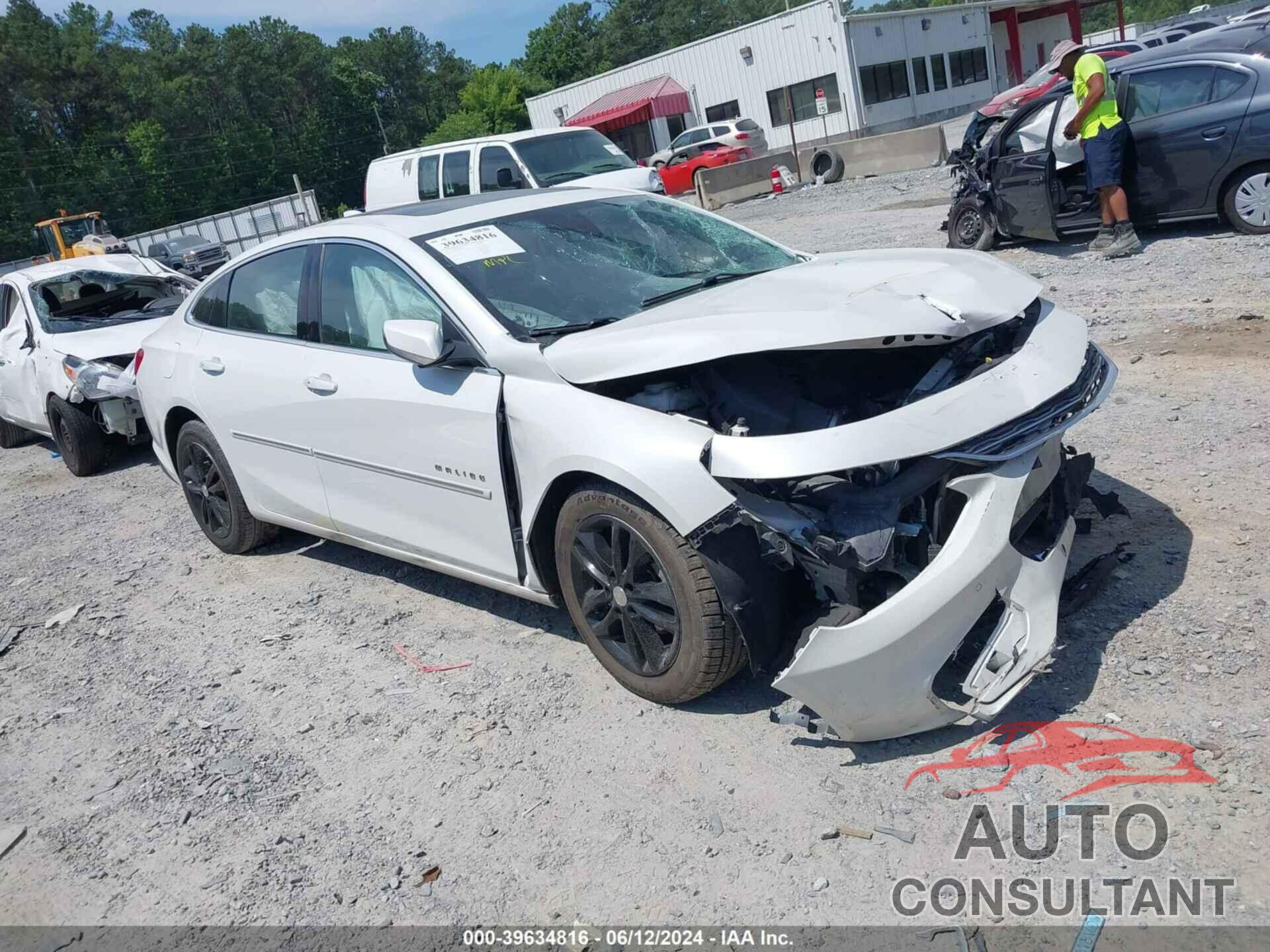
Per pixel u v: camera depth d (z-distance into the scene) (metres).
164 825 3.49
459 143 14.27
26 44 74.06
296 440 4.80
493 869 3.01
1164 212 8.95
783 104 35.16
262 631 4.88
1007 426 3.16
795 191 20.94
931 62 37.50
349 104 94.50
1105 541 4.16
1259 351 6.05
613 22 90.69
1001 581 3.07
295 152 87.25
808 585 3.36
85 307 9.23
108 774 3.87
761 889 2.74
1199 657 3.33
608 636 3.70
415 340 3.72
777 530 3.06
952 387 3.23
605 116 37.19
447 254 4.17
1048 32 46.75
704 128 27.12
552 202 4.73
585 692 3.83
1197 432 5.11
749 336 3.25
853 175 20.47
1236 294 7.24
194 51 88.88
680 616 3.32
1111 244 8.96
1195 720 3.06
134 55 88.62
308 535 6.12
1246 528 4.07
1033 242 10.57
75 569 6.29
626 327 3.66
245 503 5.52
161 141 77.31
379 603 4.97
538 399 3.60
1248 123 8.27
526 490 3.72
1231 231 8.91
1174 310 7.17
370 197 15.72
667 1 89.75
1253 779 2.79
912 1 80.62
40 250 71.75
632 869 2.90
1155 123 8.74
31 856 3.45
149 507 7.37
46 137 74.88
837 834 2.88
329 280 4.62
